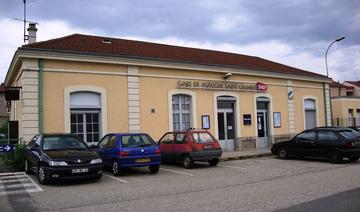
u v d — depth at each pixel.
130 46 19.92
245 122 21.39
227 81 20.56
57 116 14.93
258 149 20.98
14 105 20.70
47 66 14.87
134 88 16.94
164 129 17.77
